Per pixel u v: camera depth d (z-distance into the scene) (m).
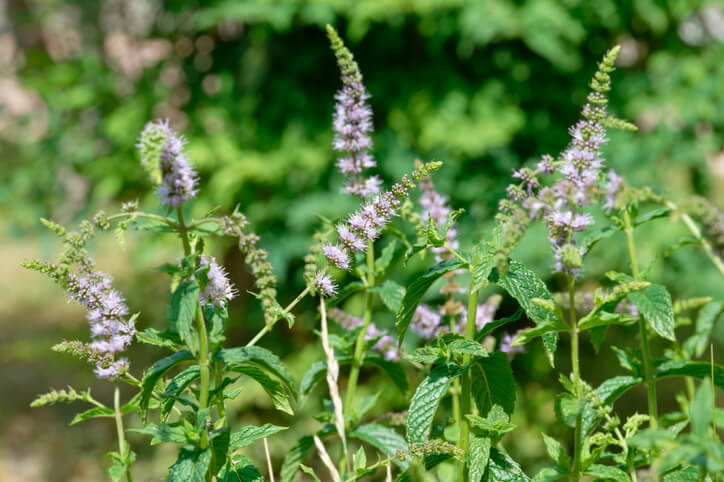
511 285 1.27
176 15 5.36
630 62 5.52
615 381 1.41
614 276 1.38
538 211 1.18
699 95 4.87
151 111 4.96
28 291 9.79
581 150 1.26
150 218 1.15
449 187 4.49
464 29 4.41
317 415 1.72
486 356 1.23
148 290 7.16
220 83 5.08
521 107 4.91
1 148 5.44
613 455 1.32
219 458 1.24
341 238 1.34
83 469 4.95
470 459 1.22
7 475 4.84
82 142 5.06
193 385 1.41
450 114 4.61
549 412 4.22
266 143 4.74
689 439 0.88
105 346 1.28
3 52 5.86
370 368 4.78
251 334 5.15
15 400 6.09
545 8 4.30
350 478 1.32
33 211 5.11
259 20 4.59
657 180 4.64
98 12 6.11
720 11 5.27
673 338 1.19
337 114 1.69
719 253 1.34
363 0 4.44
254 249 1.19
